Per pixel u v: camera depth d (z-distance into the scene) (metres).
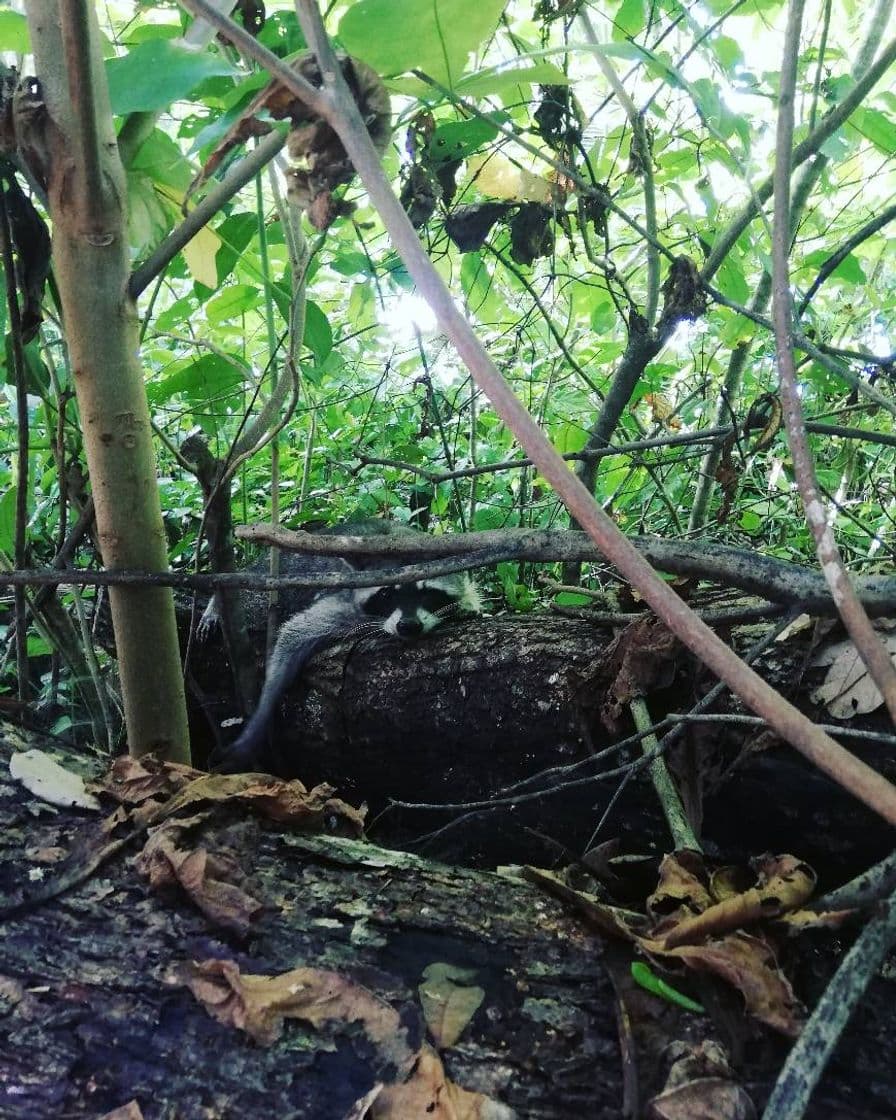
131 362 1.85
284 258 3.18
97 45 1.69
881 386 3.44
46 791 1.66
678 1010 1.30
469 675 2.30
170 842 1.53
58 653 2.53
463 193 2.41
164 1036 1.24
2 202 1.82
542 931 1.48
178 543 2.99
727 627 1.96
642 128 2.62
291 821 1.73
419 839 2.08
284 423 2.21
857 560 3.04
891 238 3.52
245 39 1.05
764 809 1.85
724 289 2.87
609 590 2.63
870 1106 1.17
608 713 2.00
